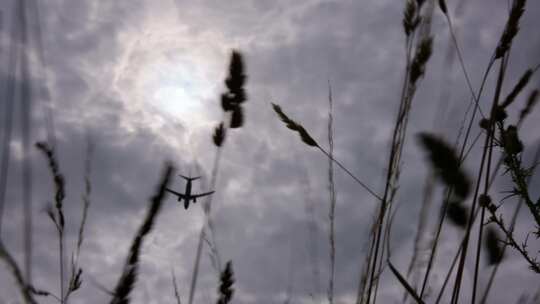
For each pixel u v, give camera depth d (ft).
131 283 4.08
